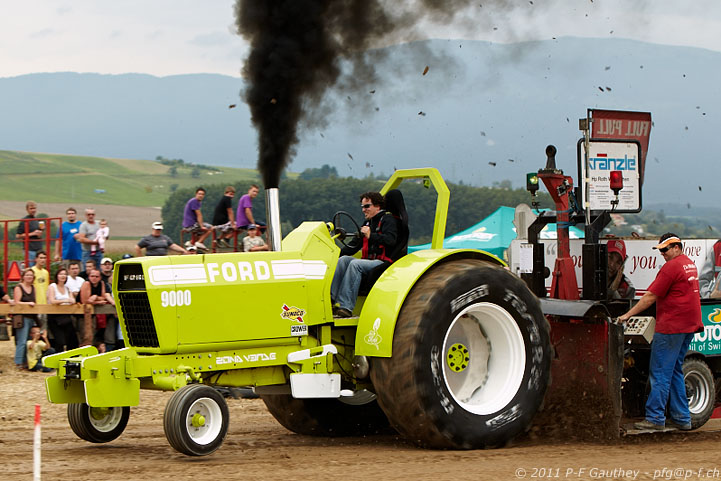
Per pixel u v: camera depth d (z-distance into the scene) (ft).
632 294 56.39
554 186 52.90
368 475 35.22
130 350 40.11
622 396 52.49
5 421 53.52
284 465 37.60
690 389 52.75
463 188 297.53
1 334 81.46
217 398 39.34
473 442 42.75
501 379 45.11
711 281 59.82
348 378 45.70
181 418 37.93
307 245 44.16
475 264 44.70
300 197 270.46
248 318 41.52
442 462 38.65
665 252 48.91
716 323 54.08
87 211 90.48
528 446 44.83
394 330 41.78
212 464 37.78
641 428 48.16
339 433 50.06
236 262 41.65
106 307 78.48
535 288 54.60
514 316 44.88
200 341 40.29
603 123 57.41
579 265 56.75
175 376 39.50
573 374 48.11
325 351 43.86
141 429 50.98
